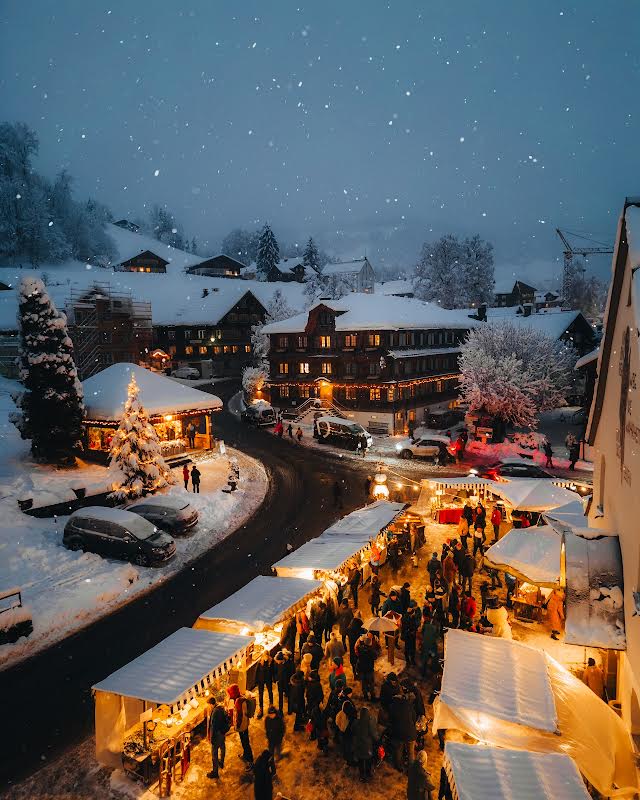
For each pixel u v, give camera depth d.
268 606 14.26
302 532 25.05
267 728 11.41
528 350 44.06
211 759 11.66
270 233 125.50
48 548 21.69
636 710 10.77
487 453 40.09
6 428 36.03
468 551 20.55
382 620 14.18
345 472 35.19
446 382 56.28
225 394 64.50
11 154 92.69
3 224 90.69
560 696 10.11
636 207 10.87
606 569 11.45
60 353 31.64
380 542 21.94
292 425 49.66
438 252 97.88
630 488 10.55
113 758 11.19
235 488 31.27
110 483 27.02
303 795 10.51
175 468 35.62
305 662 13.41
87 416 34.53
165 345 75.31
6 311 55.56
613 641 10.76
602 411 14.43
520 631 16.59
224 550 23.25
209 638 12.49
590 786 10.12
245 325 78.25
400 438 46.19
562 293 99.62
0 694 13.87
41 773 11.23
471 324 59.53
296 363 54.06
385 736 11.67
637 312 8.64
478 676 10.52
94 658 15.34
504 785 7.86
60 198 108.44
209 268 109.81
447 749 8.64
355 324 48.62
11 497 24.97
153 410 35.69
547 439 43.50
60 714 13.05
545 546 16.38
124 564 21.00
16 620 15.97
